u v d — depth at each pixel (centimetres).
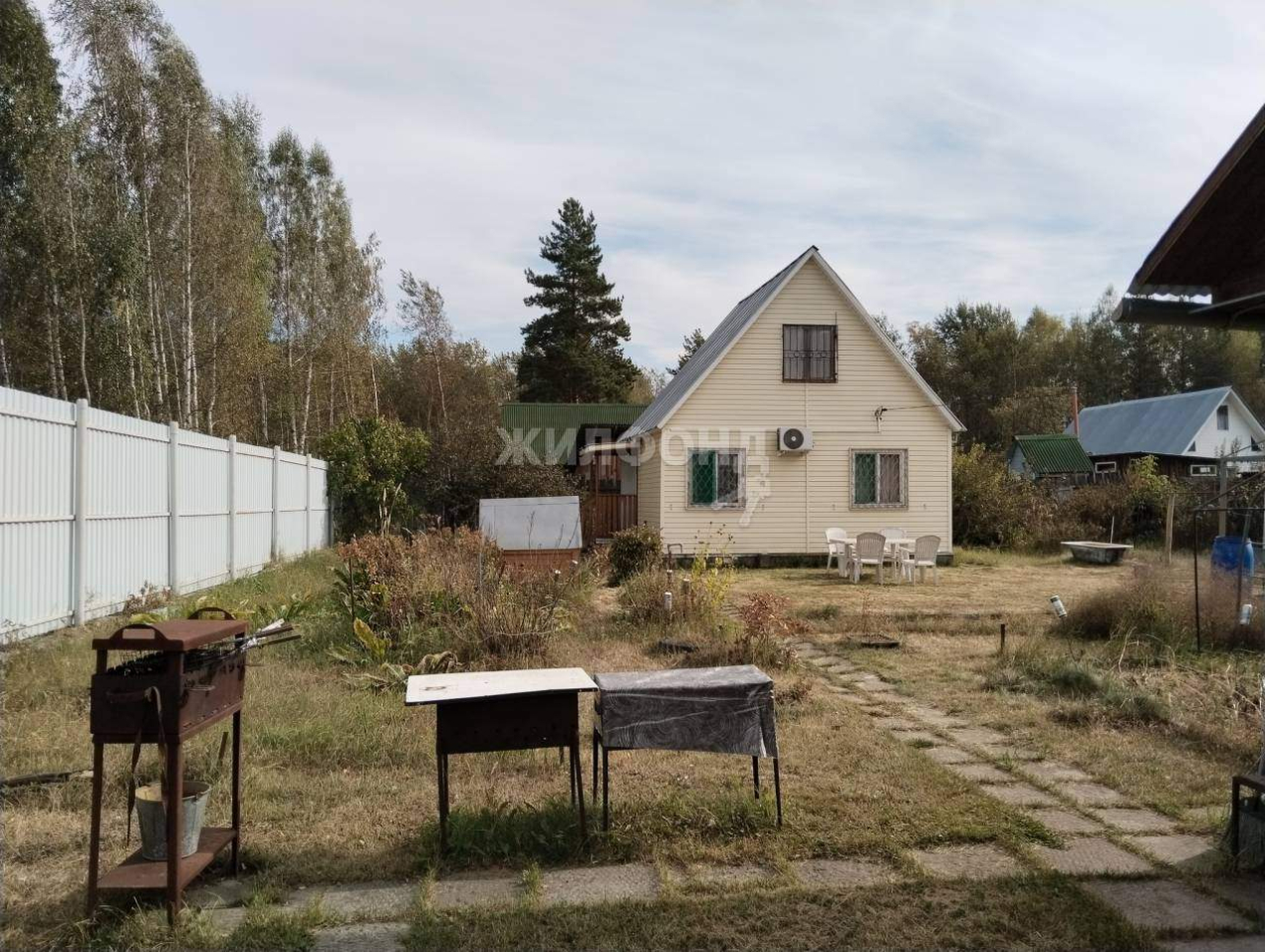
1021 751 612
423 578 973
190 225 2402
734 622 1056
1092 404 5631
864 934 355
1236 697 700
